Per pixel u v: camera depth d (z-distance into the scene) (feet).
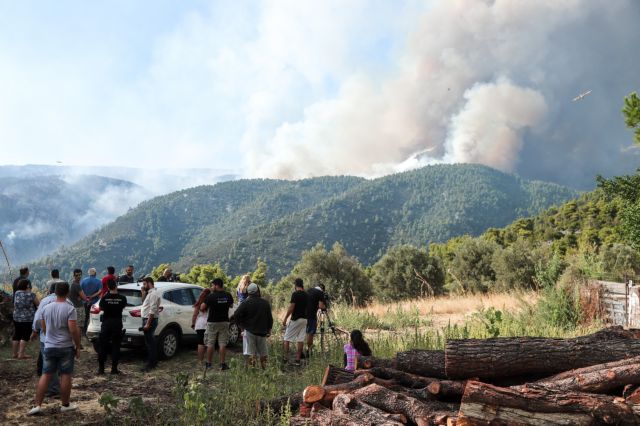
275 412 20.57
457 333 35.60
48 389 24.50
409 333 41.55
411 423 16.07
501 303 56.85
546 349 17.80
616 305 38.86
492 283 133.69
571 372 17.11
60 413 21.77
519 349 17.84
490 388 14.38
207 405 22.16
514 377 18.31
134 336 32.63
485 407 14.16
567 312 40.60
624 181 34.35
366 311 56.54
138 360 34.01
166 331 34.01
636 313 36.24
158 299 31.96
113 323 29.32
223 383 26.71
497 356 17.71
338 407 16.58
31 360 32.27
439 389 17.53
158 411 21.97
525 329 37.45
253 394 23.41
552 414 14.05
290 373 30.14
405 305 68.80
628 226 34.60
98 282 39.75
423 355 19.90
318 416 16.97
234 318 30.42
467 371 17.90
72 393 25.02
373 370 19.49
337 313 53.93
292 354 36.35
